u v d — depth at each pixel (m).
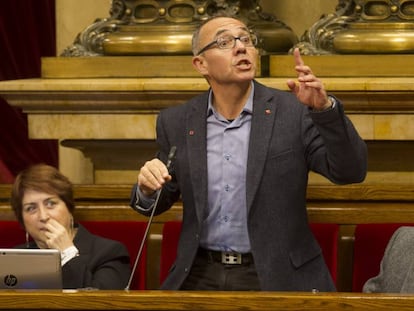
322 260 8.98
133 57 11.59
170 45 11.52
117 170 11.67
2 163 16.42
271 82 10.80
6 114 16.58
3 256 7.98
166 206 9.24
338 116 8.25
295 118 8.91
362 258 9.72
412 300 6.87
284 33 11.95
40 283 7.98
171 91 10.84
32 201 9.40
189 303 7.05
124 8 11.90
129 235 10.12
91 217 10.47
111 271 9.43
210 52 8.87
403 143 11.05
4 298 7.18
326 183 11.35
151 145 11.45
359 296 6.92
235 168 8.91
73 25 12.92
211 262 8.95
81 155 12.41
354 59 11.20
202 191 8.91
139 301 7.10
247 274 8.86
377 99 10.63
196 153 8.98
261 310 7.00
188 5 11.72
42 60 11.77
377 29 11.27
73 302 7.15
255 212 8.80
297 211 8.89
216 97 9.03
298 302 6.96
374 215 10.14
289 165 8.84
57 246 9.30
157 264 10.27
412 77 11.05
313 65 11.29
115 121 11.23
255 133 8.89
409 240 8.85
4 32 16.31
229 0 11.77
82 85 11.02
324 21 11.59
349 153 8.38
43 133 11.38
